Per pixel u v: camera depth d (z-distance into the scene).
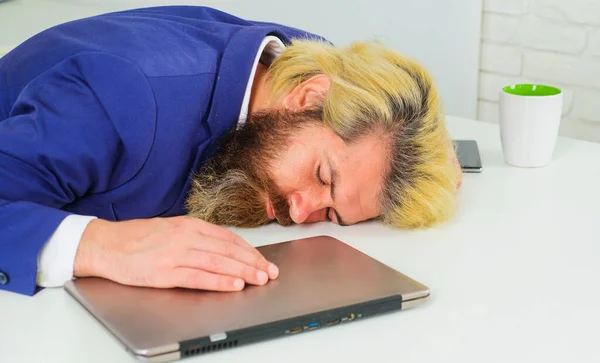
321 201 1.22
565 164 1.50
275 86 1.30
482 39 2.49
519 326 0.95
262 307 0.94
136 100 1.15
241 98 1.25
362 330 0.94
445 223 1.25
